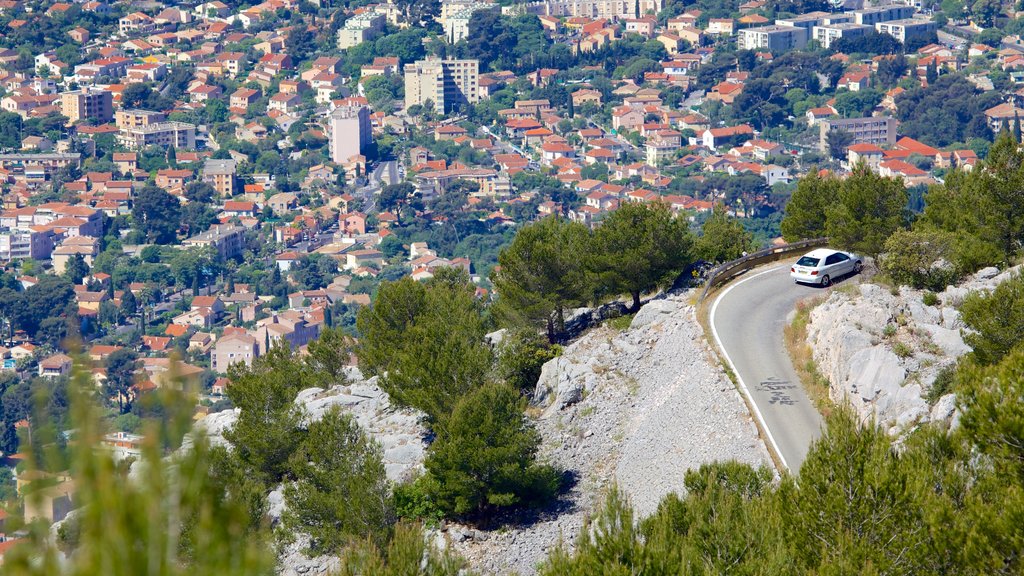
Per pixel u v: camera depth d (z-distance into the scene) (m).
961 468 99.56
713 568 95.19
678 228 194.38
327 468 163.38
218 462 156.38
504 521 153.12
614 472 156.50
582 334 195.75
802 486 99.69
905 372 135.88
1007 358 102.06
